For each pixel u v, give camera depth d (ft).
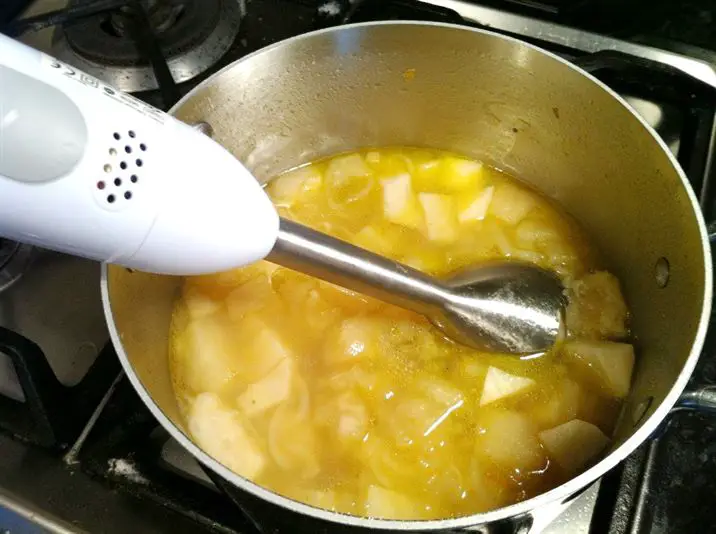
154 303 1.18
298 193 1.39
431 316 1.12
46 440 1.03
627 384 1.14
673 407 0.93
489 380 1.15
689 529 0.95
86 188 0.72
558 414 1.14
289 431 1.13
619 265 1.27
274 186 1.41
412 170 1.42
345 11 1.41
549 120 1.26
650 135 1.07
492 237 1.33
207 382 1.18
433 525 0.74
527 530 0.87
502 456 1.10
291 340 1.22
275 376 1.17
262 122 1.29
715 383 1.04
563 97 1.19
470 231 1.34
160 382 1.15
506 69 1.21
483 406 1.15
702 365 1.06
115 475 1.02
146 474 1.02
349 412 1.13
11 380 1.14
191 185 0.80
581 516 1.00
